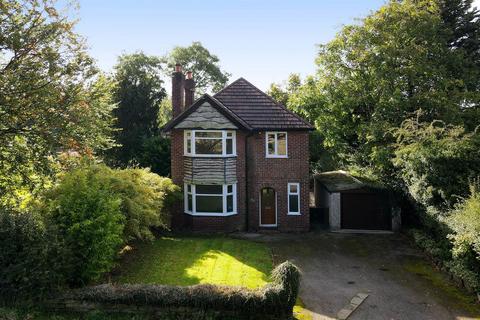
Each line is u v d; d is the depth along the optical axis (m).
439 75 20.28
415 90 21.62
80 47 14.05
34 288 10.33
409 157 16.36
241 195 21.95
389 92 20.27
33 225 10.40
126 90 31.31
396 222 21.58
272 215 22.44
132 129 31.08
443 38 22.61
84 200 11.45
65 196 11.66
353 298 12.57
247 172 22.08
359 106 22.73
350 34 22.19
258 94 22.97
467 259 12.93
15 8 12.85
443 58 21.48
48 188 13.02
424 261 16.48
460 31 26.78
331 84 22.69
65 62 13.66
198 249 17.06
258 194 22.09
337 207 22.09
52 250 10.53
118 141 29.97
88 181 12.74
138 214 14.14
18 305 10.25
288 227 22.08
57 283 10.68
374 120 20.89
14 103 12.52
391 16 21.12
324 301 12.32
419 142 15.89
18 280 10.23
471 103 21.61
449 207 14.73
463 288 13.40
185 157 21.55
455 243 12.53
